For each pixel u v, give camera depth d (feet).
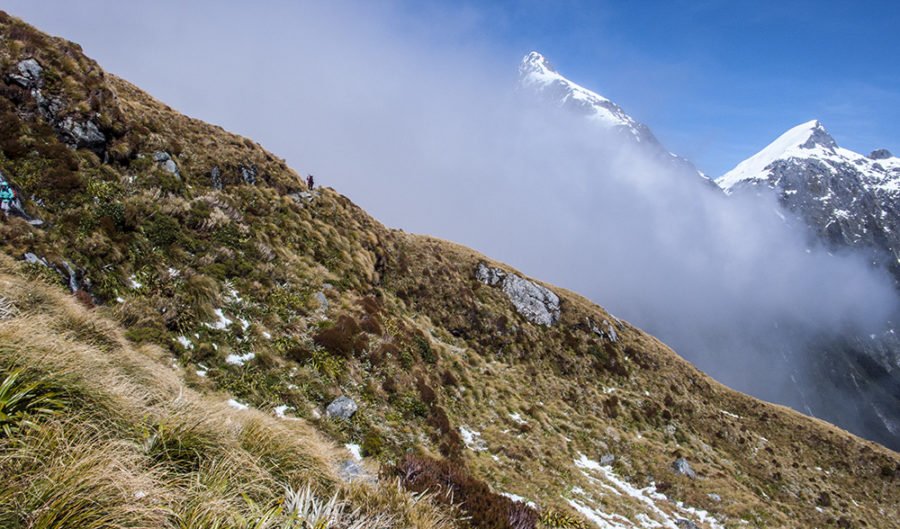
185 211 69.36
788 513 106.32
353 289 85.87
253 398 47.39
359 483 23.53
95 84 72.59
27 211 50.93
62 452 12.32
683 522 72.13
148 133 77.51
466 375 91.86
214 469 16.37
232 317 57.72
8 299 30.22
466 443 68.08
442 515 24.00
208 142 95.25
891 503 137.49
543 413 95.09
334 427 49.93
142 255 57.62
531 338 135.03
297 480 20.54
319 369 57.67
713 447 128.06
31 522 10.39
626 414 120.67
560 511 56.18
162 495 12.69
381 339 72.43
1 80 60.90
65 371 16.49
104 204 59.00
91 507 11.22
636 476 88.43
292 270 74.59
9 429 12.51
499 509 28.78
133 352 36.65
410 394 65.67
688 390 155.84
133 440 16.05
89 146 65.16
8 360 15.53
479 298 141.28
